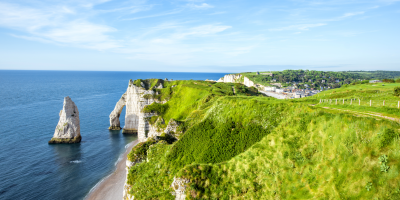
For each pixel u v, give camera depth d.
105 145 102.62
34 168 75.75
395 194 19.03
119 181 69.56
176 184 32.16
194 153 44.69
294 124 31.53
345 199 21.06
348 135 24.23
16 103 189.12
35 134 109.62
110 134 121.75
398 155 20.27
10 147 92.31
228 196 28.55
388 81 112.38
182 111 102.38
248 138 41.47
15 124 124.19
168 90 129.38
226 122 47.62
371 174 20.81
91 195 61.88
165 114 109.88
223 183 30.22
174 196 32.16
